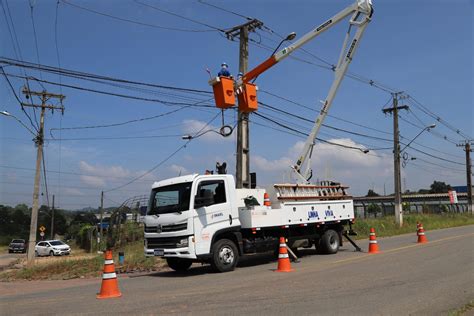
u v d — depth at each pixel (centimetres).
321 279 1009
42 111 3234
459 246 1723
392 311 696
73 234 7519
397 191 3622
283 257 1188
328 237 1580
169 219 1169
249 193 1366
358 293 838
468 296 805
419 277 1014
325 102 1694
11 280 1594
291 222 1424
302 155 1678
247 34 2031
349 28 1666
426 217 4431
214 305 756
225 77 1572
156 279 1158
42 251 4538
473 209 6044
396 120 3681
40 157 3188
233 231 1250
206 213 1185
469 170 6088
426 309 709
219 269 1197
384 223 3509
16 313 762
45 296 962
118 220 3127
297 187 1517
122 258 1673
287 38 1736
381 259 1375
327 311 698
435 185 11756
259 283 978
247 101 1650
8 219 9950
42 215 10219
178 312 710
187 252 1141
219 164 1301
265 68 1686
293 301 775
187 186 1179
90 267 1686
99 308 771
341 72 1675
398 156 3675
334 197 1664
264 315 679
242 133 1850
